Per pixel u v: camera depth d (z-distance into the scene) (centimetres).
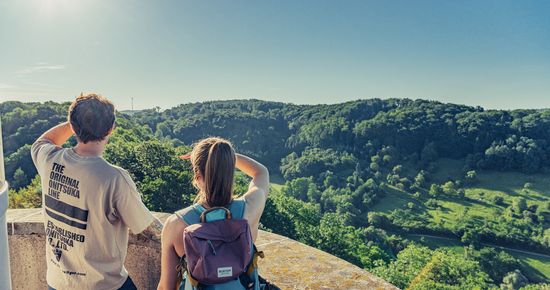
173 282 135
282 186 11919
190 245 122
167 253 135
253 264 131
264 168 169
